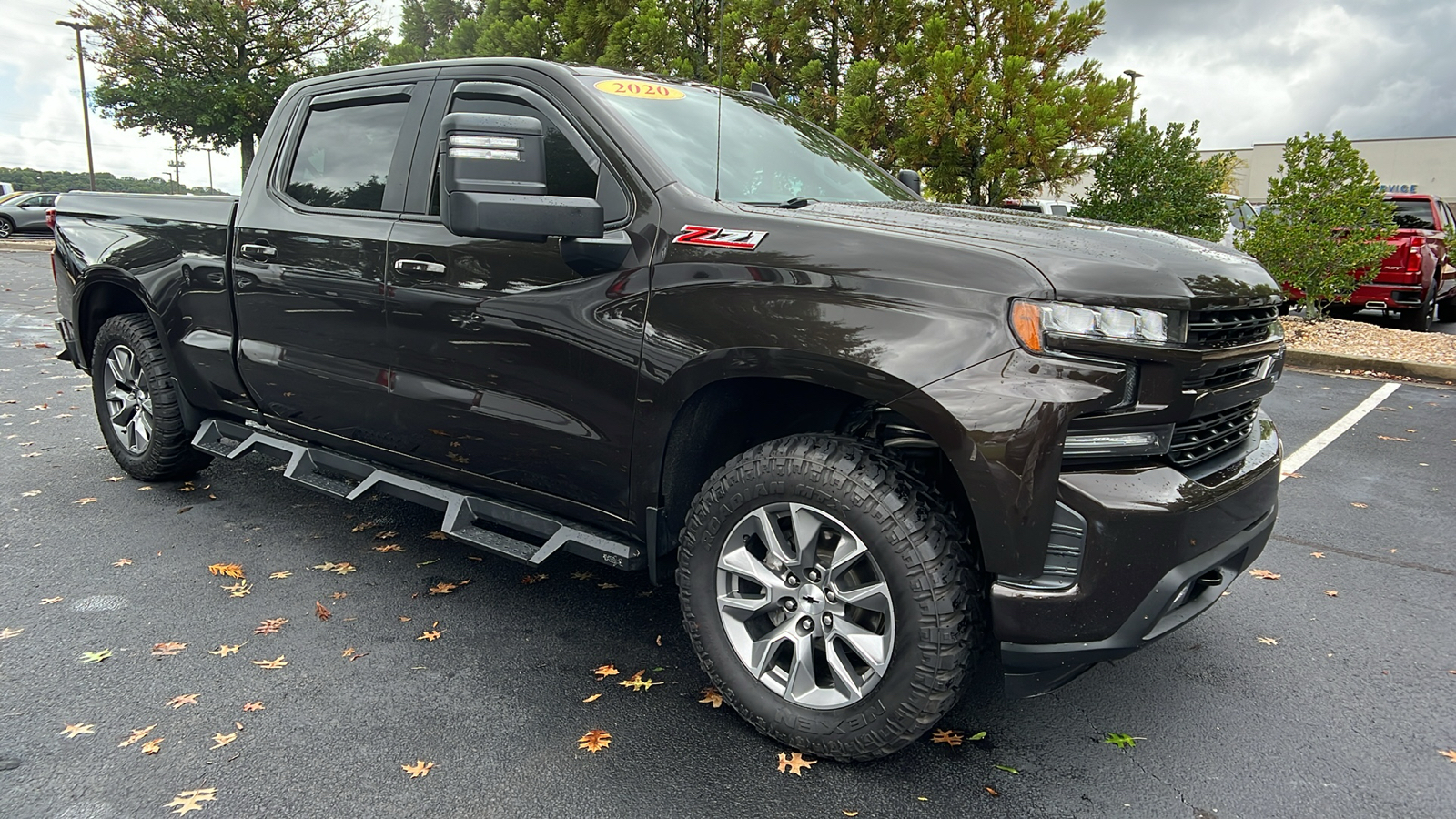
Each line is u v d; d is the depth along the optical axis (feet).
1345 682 9.37
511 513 9.65
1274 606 11.25
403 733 8.09
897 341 6.82
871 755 7.48
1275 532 13.89
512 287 8.98
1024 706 8.81
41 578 11.20
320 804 7.06
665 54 38.70
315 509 14.06
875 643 7.34
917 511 6.98
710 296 7.71
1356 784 7.61
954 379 6.61
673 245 8.04
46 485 14.79
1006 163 34.14
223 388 12.67
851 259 7.17
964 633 6.95
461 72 10.27
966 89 33.86
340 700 8.61
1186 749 8.10
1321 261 33.30
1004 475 6.46
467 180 7.43
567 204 7.62
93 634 9.77
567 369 8.66
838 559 7.38
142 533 12.79
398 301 9.99
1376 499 15.57
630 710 8.56
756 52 41.09
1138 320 6.53
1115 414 6.58
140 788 7.19
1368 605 11.30
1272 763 7.92
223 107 88.43
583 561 12.28
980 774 7.67
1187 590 7.13
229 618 10.28
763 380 8.02
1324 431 20.40
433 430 10.03
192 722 8.16
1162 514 6.63
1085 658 6.81
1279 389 25.45
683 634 10.19
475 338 9.34
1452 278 42.14
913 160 35.78
